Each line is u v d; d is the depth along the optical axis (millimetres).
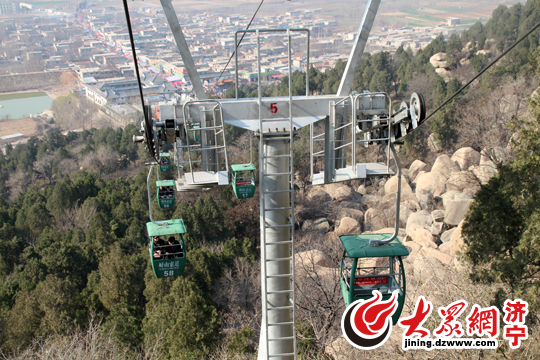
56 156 82188
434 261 21281
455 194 31734
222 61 159625
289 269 10367
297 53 145250
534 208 16594
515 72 53250
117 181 53312
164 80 161125
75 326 24969
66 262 33219
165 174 50281
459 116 47781
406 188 40406
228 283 31297
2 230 43406
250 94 83438
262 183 9844
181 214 40656
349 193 44844
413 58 91000
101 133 85062
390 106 9266
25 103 185500
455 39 84938
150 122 8938
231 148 61656
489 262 18078
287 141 9938
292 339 10422
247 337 21344
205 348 21641
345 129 9977
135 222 40969
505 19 86500
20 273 31672
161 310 23547
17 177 78875
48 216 48719
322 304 20531
